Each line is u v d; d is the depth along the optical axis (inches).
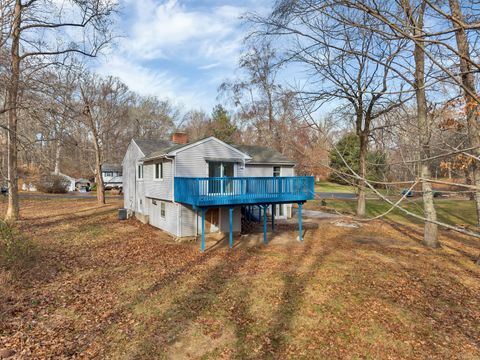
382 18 116.9
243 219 850.1
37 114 468.8
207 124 2164.1
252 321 291.1
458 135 188.5
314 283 387.2
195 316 299.6
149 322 286.2
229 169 706.8
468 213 953.5
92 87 1066.1
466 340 261.1
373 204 1211.9
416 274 423.2
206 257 508.1
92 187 1955.0
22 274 377.4
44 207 1059.9
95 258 479.5
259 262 479.5
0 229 438.6
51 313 295.3
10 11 488.1
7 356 225.9
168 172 660.1
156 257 501.7
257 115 1270.9
